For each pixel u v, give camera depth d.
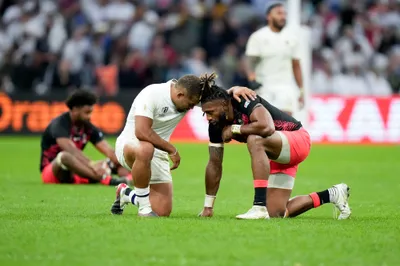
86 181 38.38
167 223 23.19
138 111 24.58
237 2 88.50
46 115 73.12
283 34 46.59
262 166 24.59
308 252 19.27
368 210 29.41
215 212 28.25
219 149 25.61
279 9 46.47
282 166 26.00
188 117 72.69
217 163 25.72
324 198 26.02
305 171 47.47
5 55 79.25
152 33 83.75
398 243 20.53
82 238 20.72
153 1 87.50
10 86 78.94
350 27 84.50
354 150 64.31
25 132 73.25
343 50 83.12
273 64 46.47
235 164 51.97
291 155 25.44
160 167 25.92
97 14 85.50
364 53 83.69
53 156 38.75
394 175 45.06
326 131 71.25
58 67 79.19
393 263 18.19
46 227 22.42
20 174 43.91
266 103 25.67
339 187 25.97
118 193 25.83
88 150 61.09
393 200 33.16
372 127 71.25
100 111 72.25
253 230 22.17
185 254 18.92
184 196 33.81
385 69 81.94
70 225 22.75
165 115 25.02
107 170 37.84
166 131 25.56
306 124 56.66
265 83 46.69
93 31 81.75
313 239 20.92
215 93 24.58
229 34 84.06
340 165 51.56
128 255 18.80
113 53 80.56
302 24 86.88
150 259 18.38
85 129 38.31
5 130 73.19
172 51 82.75
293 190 37.12
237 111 24.89
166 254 18.91
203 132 72.50
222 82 80.62
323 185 39.44
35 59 79.19
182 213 27.72
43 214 26.22
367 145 69.81
